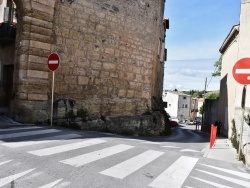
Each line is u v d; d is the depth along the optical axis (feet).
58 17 35.24
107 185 13.02
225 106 57.11
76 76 37.81
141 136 46.39
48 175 13.71
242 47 35.32
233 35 50.60
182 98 226.17
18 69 32.71
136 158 18.67
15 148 18.29
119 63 44.39
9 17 47.88
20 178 13.03
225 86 59.62
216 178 15.87
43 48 33.50
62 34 35.81
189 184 14.30
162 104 69.36
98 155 18.44
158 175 15.34
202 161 19.95
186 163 18.65
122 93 45.32
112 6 42.57
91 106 39.78
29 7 32.01
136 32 47.42
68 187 12.37
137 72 48.11
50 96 34.71
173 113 224.33
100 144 22.20
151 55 51.16
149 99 51.57
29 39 32.30
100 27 40.83
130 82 46.75
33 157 16.51
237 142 28.86
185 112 229.45
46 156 16.98
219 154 25.16
